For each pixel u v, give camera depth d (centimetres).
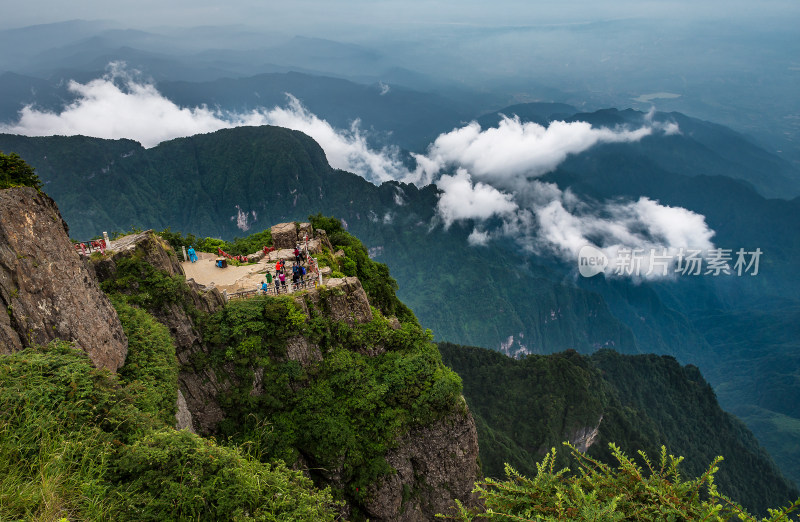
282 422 2452
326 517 1114
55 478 924
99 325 1642
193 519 984
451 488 2727
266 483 1109
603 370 12875
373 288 3766
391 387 2645
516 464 7706
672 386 13425
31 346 1306
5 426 998
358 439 2550
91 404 1181
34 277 1430
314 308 2667
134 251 2286
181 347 2333
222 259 3003
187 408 2122
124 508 965
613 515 852
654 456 9475
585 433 9631
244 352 2416
